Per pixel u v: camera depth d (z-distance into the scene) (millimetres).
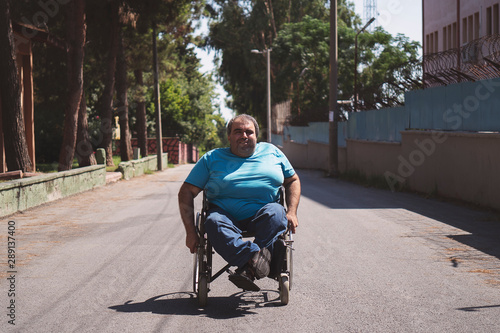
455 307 5266
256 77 57719
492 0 23875
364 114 23766
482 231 9578
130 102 46188
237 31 57625
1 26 17094
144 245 8703
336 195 16406
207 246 5574
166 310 5246
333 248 8273
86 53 32719
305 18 52875
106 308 5324
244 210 5500
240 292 5918
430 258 7508
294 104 58312
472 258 7469
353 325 4754
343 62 48906
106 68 33031
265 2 56500
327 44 50906
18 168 17328
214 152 5629
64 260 7570
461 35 27406
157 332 4605
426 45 33094
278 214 5328
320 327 4707
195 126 69250
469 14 26391
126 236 9578
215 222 5211
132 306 5387
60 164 23453
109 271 6898
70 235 9695
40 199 14227
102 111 31578
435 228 9977
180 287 6125
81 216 12266
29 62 21938
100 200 15844
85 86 36094
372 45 48375
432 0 31719
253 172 5500
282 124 53688
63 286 6172
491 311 5129
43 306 5387
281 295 5395
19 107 17391
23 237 9492
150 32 36781
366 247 8328
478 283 6168
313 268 6973
